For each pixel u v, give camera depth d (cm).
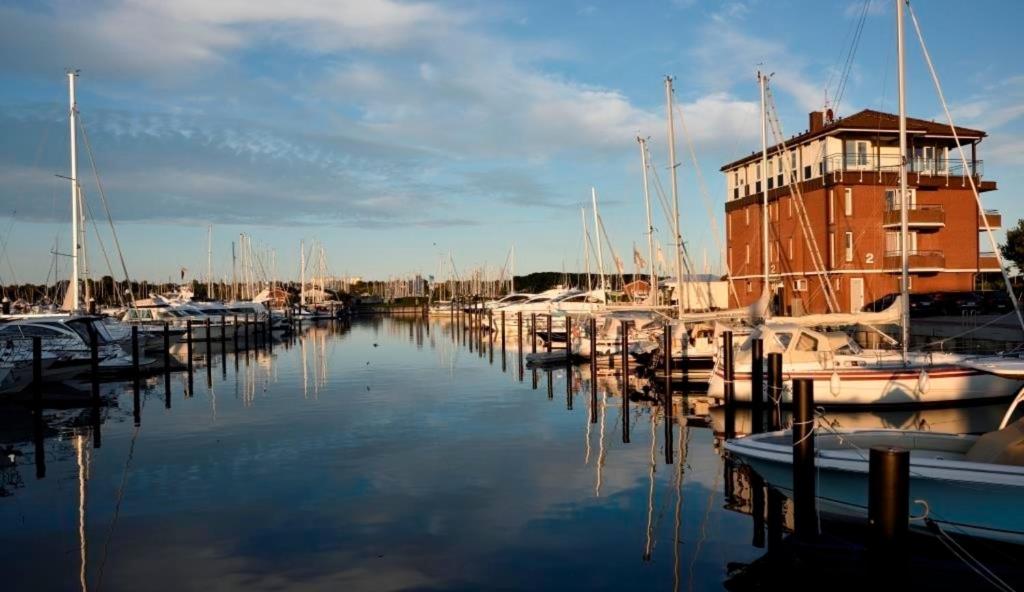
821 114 5188
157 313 5728
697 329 3162
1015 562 1019
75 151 3847
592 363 2627
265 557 1069
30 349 2808
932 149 4872
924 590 909
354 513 1270
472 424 2136
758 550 1080
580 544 1112
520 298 8919
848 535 1162
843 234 4622
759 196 5456
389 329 8444
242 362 4306
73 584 983
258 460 1681
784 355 2258
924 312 4234
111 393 2961
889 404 2139
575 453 1734
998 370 1361
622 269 6034
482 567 1023
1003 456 1105
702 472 1544
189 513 1282
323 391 2909
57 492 1430
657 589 948
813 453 1095
